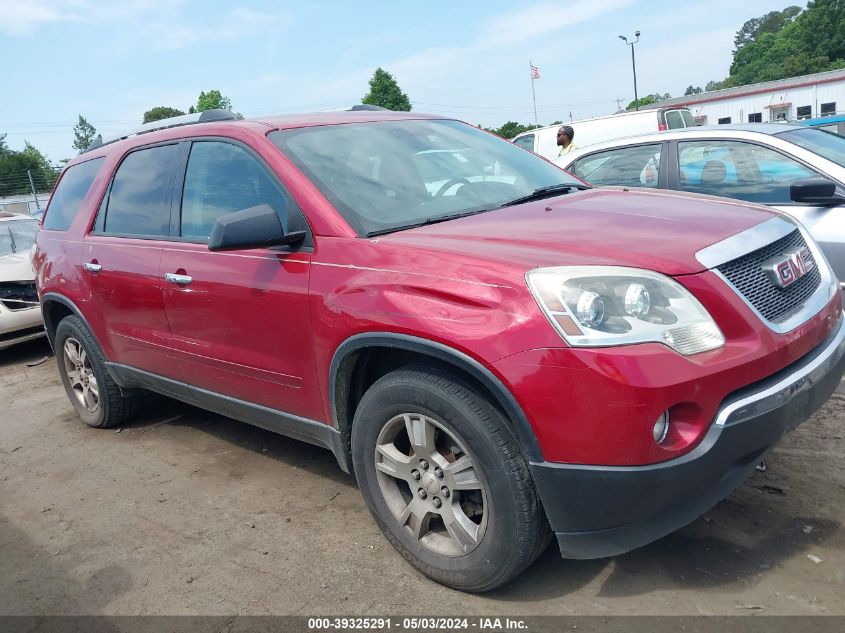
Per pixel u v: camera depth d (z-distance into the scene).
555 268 2.27
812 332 2.57
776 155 4.86
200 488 3.80
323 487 3.65
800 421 2.47
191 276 3.44
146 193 3.97
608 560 2.76
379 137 3.54
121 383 4.46
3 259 7.57
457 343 2.32
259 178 3.23
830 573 2.54
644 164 5.62
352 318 2.64
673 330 2.20
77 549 3.29
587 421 2.14
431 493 2.64
